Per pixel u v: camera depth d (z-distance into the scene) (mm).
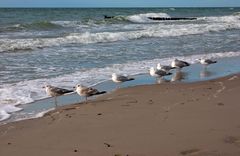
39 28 34375
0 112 9969
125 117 8852
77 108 10062
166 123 8180
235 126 7816
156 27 38594
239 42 26953
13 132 8227
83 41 25594
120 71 15781
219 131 7504
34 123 8883
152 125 8094
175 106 9680
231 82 13039
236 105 9555
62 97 11703
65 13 70250
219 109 9164
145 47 23375
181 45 24688
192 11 110750
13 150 7109
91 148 6988
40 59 18109
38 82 13367
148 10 111938
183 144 6895
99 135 7664
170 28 36688
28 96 11602
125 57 19281
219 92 11328
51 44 23562
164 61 18234
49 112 9852
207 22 52656
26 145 7348
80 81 13797
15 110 10195
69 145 7215
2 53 19750
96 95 11711
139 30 33531
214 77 14820
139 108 9664
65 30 33875
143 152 6645
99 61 17969
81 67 16391
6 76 14102
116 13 84250
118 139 7359
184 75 15195
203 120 8266
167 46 24016
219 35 32500
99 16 62875
